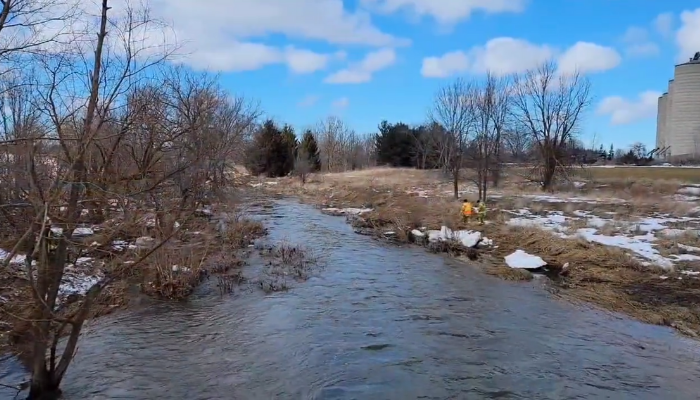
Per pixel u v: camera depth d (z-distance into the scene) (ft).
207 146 33.09
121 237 40.91
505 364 30.14
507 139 124.77
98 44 22.41
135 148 25.66
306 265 55.52
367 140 292.20
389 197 114.32
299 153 208.54
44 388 24.38
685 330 35.53
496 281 49.26
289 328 35.94
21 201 20.67
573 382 27.81
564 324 37.01
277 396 25.96
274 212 107.86
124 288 41.04
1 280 26.61
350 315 38.99
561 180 125.80
